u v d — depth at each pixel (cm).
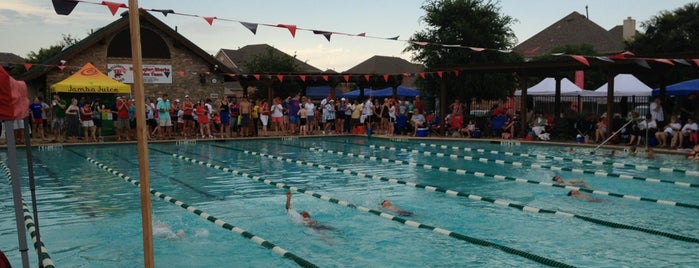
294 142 2448
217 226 908
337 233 869
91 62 2708
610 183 1329
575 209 1033
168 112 2434
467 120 2717
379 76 2894
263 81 2967
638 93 2722
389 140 2531
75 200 1112
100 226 902
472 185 1302
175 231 877
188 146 2252
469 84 3250
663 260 725
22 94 505
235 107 2636
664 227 895
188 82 2941
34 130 2402
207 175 1460
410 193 1202
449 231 870
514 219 959
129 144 2272
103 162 1711
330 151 2061
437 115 2872
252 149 2138
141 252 768
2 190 1223
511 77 3353
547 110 2948
